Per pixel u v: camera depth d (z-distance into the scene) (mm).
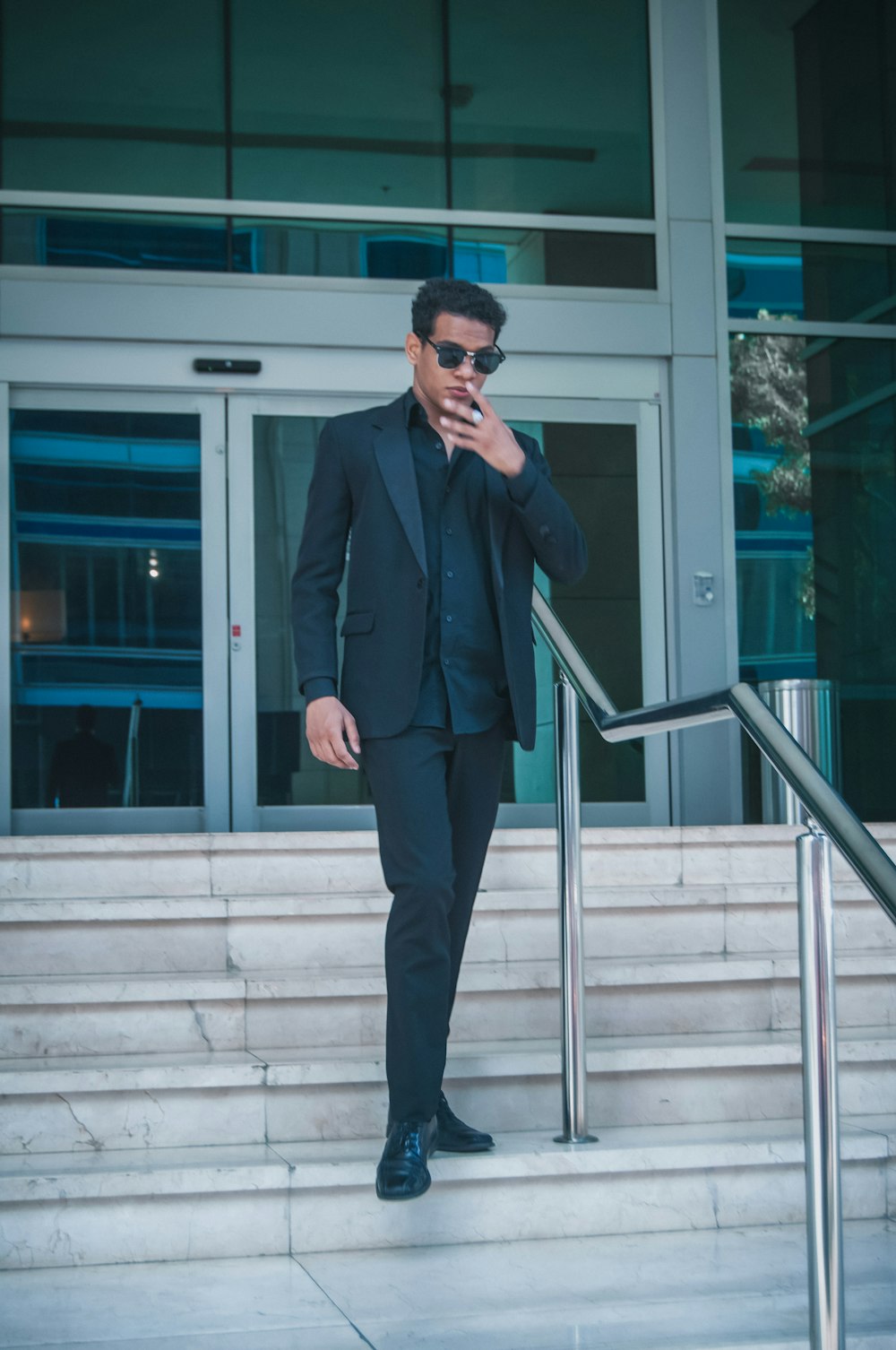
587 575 6441
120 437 6172
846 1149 2504
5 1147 2490
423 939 2236
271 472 6234
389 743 2275
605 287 6555
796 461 6684
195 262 6250
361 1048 2867
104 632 6117
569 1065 2500
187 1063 2674
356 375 6301
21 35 6250
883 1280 2150
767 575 6613
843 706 6637
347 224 6391
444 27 6586
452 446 2383
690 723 2064
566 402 6488
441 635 2309
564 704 2564
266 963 3340
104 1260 2264
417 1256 2283
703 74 6703
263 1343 1895
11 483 6086
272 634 6199
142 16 6355
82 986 2836
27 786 6027
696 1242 2346
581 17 6703
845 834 1575
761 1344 1874
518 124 6594
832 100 6855
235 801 6129
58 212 6176
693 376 6551
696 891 3520
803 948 1709
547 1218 2379
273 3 6453
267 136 6375
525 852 4035
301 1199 2316
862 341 6797
